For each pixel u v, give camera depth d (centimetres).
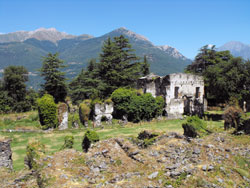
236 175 1141
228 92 3444
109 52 4625
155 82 4172
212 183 1038
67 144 1958
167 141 1695
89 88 4797
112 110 3425
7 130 2880
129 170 1310
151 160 1383
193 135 1931
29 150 1512
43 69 4362
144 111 3556
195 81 4022
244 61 3594
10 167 1600
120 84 4662
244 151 1407
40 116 3109
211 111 4303
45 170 1264
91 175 1270
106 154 1484
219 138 1620
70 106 4019
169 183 1032
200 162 1259
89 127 3189
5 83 5025
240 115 1964
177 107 3869
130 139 1720
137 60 5281
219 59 5403
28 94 5566
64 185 1116
